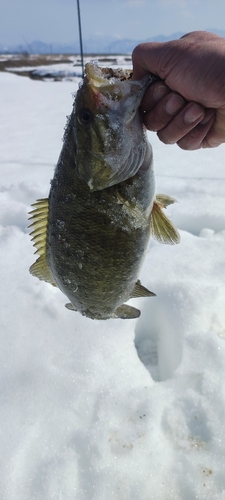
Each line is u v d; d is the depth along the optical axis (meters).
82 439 0.46
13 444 0.46
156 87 0.33
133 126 0.34
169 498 0.41
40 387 0.52
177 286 0.65
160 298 0.65
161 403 0.50
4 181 1.11
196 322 0.60
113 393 0.51
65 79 3.81
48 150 1.40
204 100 0.33
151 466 0.44
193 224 0.90
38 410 0.50
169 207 0.92
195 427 0.47
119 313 0.44
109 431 0.47
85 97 0.32
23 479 0.43
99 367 0.55
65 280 0.39
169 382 0.52
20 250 0.81
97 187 0.34
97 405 0.50
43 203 0.39
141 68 0.35
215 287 0.65
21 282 0.71
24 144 1.48
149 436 0.46
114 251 0.36
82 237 0.35
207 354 0.54
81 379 0.53
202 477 0.42
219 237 0.82
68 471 0.44
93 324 0.61
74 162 0.34
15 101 2.39
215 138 0.40
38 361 0.56
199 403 0.49
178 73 0.32
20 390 0.52
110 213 0.35
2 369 0.55
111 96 0.32
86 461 0.45
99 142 0.33
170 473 0.43
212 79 0.31
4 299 0.67
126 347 0.58
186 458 0.44
